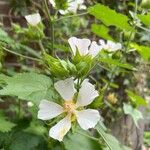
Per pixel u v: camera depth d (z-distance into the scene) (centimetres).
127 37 29
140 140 44
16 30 31
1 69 22
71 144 21
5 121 22
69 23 39
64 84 17
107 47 27
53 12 34
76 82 18
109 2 42
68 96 17
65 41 34
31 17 25
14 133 22
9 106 33
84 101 17
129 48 30
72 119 17
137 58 42
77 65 17
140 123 44
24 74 18
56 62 17
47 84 18
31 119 23
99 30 29
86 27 42
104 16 24
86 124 17
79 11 42
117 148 22
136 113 31
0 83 20
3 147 22
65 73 17
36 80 18
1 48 23
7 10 43
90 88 17
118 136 42
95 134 26
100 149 21
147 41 42
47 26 36
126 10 43
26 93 18
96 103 18
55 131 17
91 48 18
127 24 25
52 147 21
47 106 17
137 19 27
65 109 17
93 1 40
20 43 31
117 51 27
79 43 18
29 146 22
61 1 22
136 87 45
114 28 39
